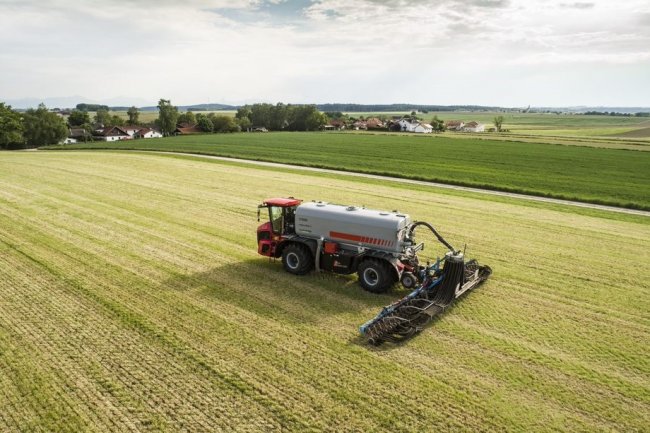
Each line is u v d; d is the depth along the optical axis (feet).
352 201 84.12
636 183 118.93
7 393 27.43
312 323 36.37
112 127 406.41
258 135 324.60
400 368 30.40
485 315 38.78
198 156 161.89
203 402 26.68
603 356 32.73
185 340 33.32
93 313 37.40
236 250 54.03
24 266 47.67
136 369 29.76
